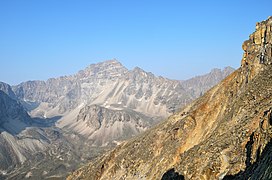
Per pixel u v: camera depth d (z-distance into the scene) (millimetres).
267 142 46906
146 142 114812
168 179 72312
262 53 80875
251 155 50438
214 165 58812
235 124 66562
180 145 89750
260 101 66875
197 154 67562
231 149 58531
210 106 93938
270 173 39312
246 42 89438
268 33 81812
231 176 53188
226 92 91938
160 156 95688
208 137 74750
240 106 71062
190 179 62469
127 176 105938
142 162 104750
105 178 124875
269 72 74062
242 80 84938
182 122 99875
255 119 58531
